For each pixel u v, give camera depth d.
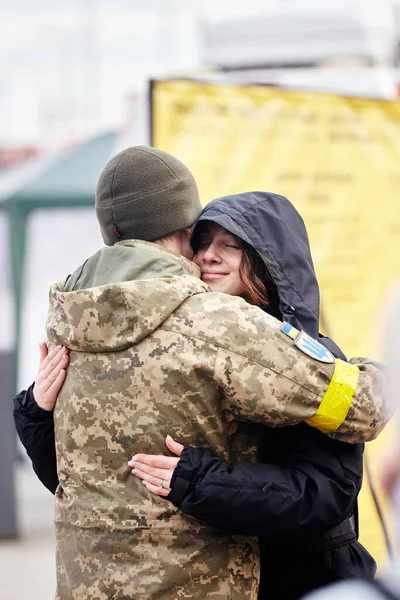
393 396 4.86
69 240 23.06
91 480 4.71
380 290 9.57
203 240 5.37
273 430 4.98
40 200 20.25
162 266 4.82
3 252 24.92
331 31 10.55
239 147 9.34
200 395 4.58
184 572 4.55
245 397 4.55
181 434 4.62
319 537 5.24
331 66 9.88
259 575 4.84
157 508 4.60
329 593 5.16
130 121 10.22
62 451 4.86
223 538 4.68
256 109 9.44
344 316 9.48
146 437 4.62
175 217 5.04
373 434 4.77
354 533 5.45
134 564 4.57
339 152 9.60
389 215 9.67
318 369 4.62
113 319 4.67
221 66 10.32
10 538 14.90
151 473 4.59
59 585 4.79
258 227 5.13
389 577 5.64
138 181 4.99
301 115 9.54
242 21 11.01
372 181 9.66
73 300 4.79
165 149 9.20
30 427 5.22
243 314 4.65
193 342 4.58
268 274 5.22
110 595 4.56
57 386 4.98
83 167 20.31
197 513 4.53
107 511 4.64
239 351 4.57
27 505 17.75
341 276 9.52
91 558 4.66
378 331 9.52
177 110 9.26
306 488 4.73
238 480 4.57
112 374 4.69
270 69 9.63
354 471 4.91
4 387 15.17
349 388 4.63
